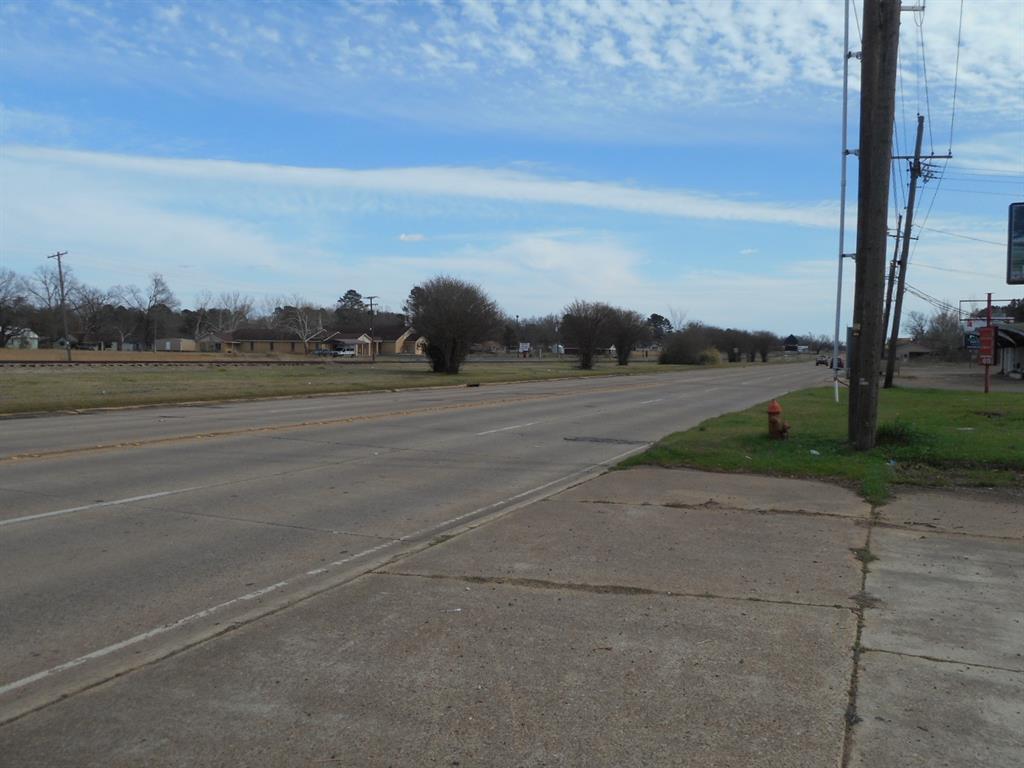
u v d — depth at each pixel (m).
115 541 7.34
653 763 3.48
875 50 12.30
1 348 101.62
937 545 7.23
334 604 5.57
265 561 6.76
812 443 13.62
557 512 8.66
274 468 11.78
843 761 3.49
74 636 5.00
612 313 73.00
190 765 3.48
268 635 4.98
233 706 4.01
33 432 16.28
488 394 32.03
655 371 67.62
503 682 4.28
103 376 39.38
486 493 10.18
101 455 12.80
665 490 9.93
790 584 6.02
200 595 5.82
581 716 3.90
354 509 8.98
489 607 5.49
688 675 4.36
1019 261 25.67
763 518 8.34
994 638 4.93
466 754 3.56
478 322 51.91
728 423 18.00
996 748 3.61
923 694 4.14
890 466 11.22
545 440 16.19
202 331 150.75
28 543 7.21
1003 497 9.41
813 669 4.44
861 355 12.48
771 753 3.56
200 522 8.18
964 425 16.89
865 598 5.69
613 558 6.77
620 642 4.84
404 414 21.47
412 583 6.06
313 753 3.57
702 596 5.73
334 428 17.50
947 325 131.25
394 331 137.00
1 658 4.66
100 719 3.89
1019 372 50.03
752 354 134.50
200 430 16.78
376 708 3.98
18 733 3.76
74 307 124.44
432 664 4.52
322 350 123.38
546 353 144.38
